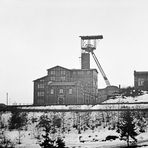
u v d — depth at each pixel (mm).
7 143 84000
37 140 87938
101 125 99188
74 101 129375
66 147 76188
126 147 75312
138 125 95625
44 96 136125
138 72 145625
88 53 152750
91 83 147000
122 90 144000
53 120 100812
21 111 108000
